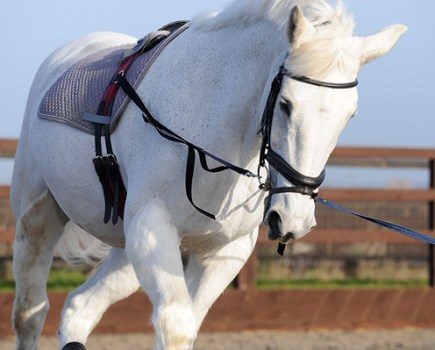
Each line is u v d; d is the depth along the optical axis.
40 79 8.77
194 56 6.89
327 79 5.78
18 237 8.71
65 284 13.95
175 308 6.32
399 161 14.64
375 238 14.25
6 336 12.35
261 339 12.60
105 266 8.27
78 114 7.59
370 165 14.56
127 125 7.07
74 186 7.70
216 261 7.32
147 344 12.05
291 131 5.82
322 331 13.34
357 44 5.99
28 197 8.62
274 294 13.42
